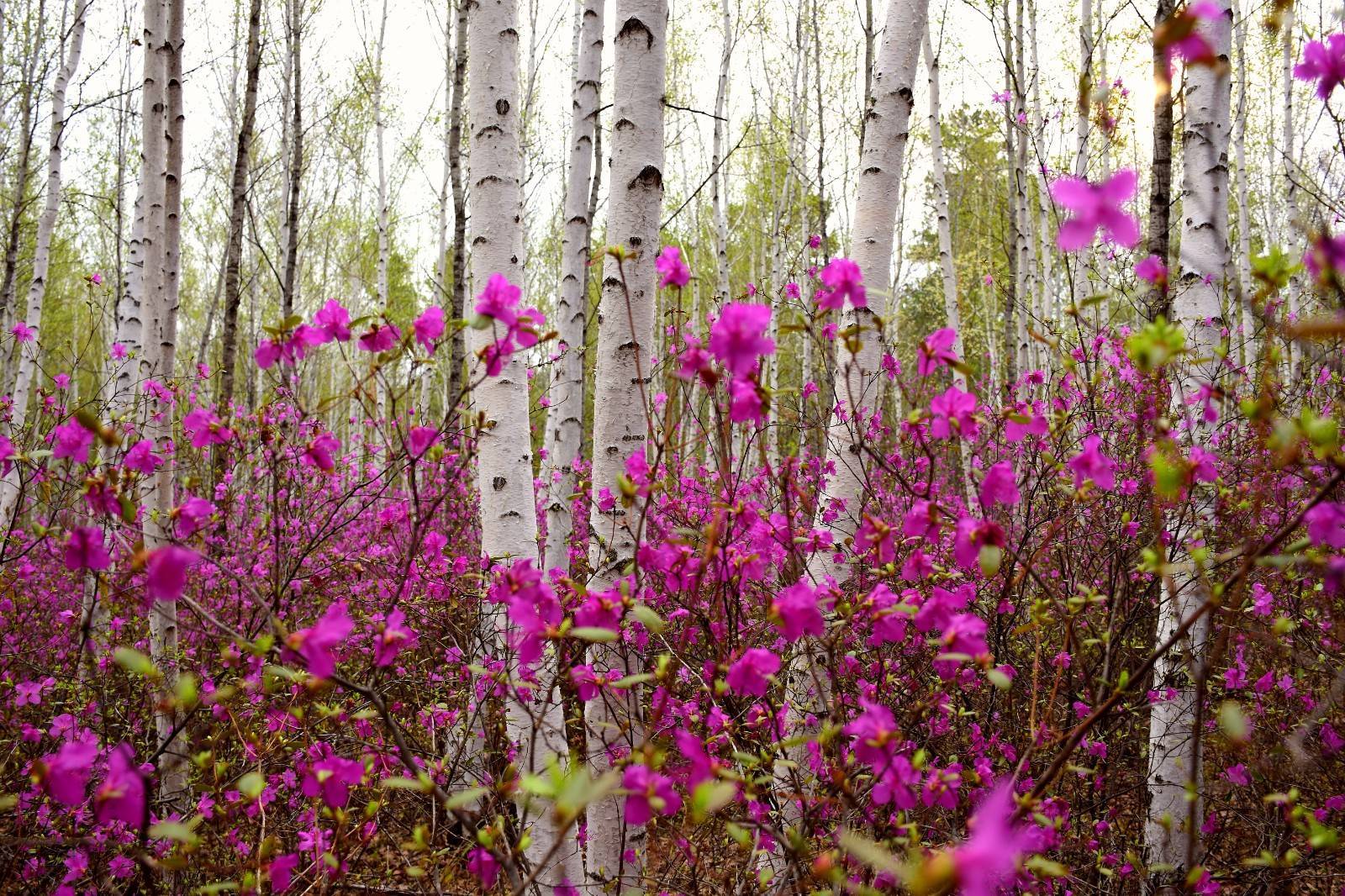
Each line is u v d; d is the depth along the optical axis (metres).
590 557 2.66
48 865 2.41
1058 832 1.93
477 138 2.81
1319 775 2.23
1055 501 2.83
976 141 14.63
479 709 2.39
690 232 15.04
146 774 1.44
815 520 2.65
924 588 2.26
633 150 2.53
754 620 2.56
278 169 13.95
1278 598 2.46
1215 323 2.92
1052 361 5.68
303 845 1.94
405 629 1.59
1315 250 1.13
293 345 1.78
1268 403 1.21
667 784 1.27
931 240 18.09
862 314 2.74
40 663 3.74
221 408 5.12
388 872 2.37
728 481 1.82
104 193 12.80
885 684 2.40
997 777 2.25
